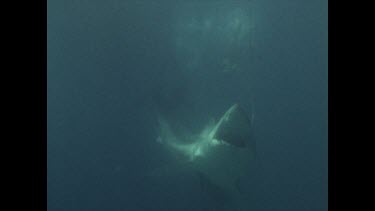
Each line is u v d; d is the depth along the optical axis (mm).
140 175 9648
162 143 8656
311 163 10414
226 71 9852
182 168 8250
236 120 5734
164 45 9750
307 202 9836
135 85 9812
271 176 10148
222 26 9742
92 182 10266
